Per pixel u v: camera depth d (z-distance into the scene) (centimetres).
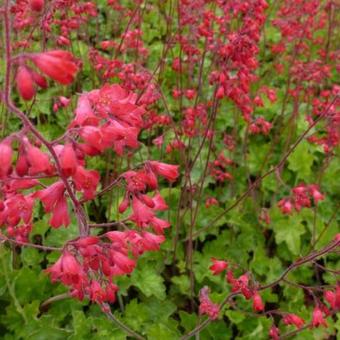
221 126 35
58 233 26
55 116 35
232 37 21
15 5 23
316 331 26
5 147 12
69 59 11
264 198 32
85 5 28
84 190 14
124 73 25
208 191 32
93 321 23
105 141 13
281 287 28
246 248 29
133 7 41
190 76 32
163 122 26
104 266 15
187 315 26
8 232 20
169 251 28
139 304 25
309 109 36
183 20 28
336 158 34
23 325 23
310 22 34
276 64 36
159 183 32
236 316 25
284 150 33
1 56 31
